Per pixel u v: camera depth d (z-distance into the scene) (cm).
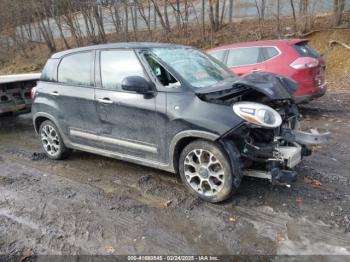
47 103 534
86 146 501
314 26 1412
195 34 1727
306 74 701
